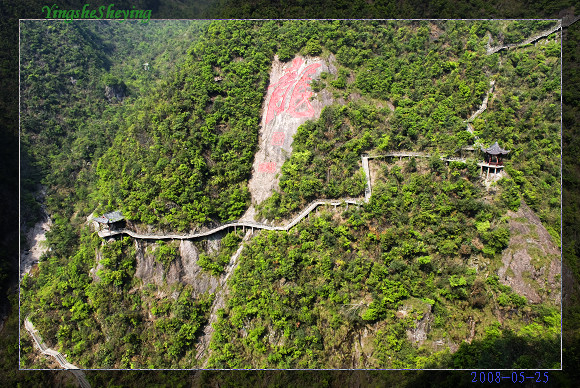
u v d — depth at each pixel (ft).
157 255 140.36
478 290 127.65
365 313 127.03
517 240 131.23
